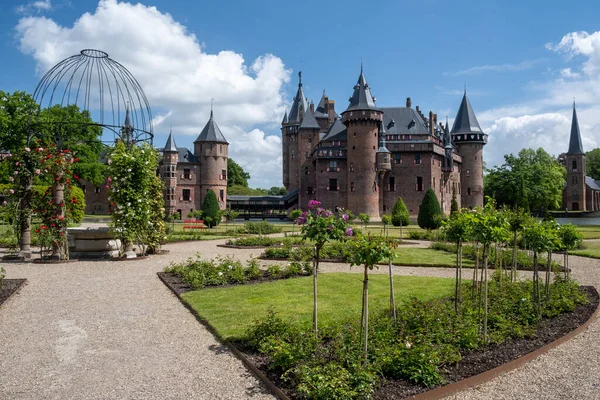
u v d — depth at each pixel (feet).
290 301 33.55
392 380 19.43
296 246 71.41
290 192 257.75
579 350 24.17
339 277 43.98
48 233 51.70
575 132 351.25
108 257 56.70
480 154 244.42
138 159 56.18
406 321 25.52
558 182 261.03
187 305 32.60
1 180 111.45
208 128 227.61
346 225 24.00
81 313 30.66
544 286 35.45
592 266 55.31
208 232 111.75
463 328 24.43
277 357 20.35
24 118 129.08
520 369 21.62
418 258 59.06
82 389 19.15
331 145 206.59
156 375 20.62
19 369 21.17
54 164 51.72
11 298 34.30
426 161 203.31
